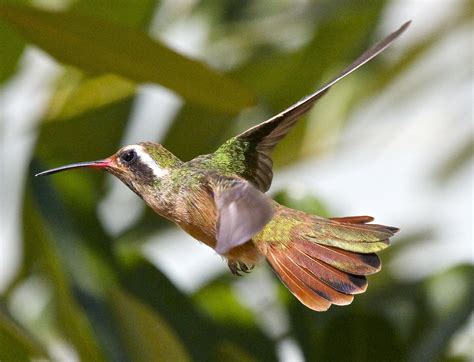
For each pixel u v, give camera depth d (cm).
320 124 993
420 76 1026
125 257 784
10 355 747
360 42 974
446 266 829
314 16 949
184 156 947
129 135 922
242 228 522
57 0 898
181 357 766
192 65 715
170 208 667
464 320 795
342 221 650
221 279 880
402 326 807
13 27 729
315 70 966
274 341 802
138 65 729
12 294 858
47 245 786
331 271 618
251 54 959
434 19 1001
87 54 734
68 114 895
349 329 770
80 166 692
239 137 699
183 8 955
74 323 768
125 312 766
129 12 914
